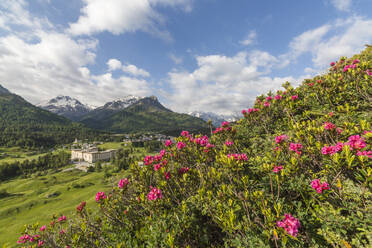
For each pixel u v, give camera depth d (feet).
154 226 10.39
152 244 9.18
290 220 7.23
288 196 10.27
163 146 17.74
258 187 11.33
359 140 8.48
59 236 13.70
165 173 13.42
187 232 10.01
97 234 12.80
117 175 16.12
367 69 18.01
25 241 13.08
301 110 19.40
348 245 7.18
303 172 11.18
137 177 14.85
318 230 8.14
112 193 14.73
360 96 16.39
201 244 10.07
